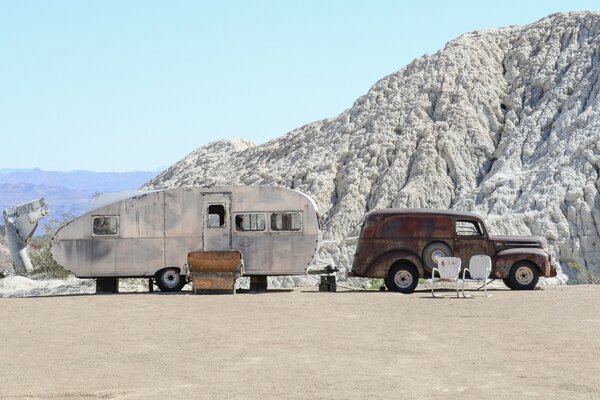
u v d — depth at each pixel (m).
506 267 29.84
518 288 29.88
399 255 30.08
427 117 62.06
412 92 64.31
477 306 23.92
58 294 34.25
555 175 50.91
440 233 30.16
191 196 31.03
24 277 40.34
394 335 18.02
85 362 15.12
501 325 19.50
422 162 57.84
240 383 13.09
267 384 12.99
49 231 48.72
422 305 24.48
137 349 16.45
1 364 15.02
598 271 45.59
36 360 15.38
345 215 56.50
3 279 39.66
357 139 62.38
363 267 30.28
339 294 29.08
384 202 56.66
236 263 29.78
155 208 31.05
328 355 15.52
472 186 56.31
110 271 31.06
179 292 30.75
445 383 12.90
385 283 30.33
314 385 12.86
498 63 65.81
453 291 29.62
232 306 24.80
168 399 12.09
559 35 65.31
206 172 78.50
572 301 24.97
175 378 13.58
